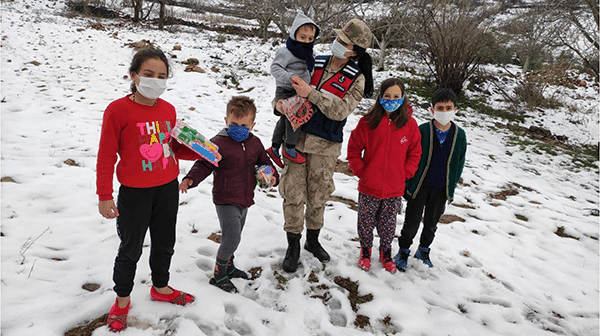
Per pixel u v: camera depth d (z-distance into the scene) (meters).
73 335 2.31
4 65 8.98
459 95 11.73
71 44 12.12
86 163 4.95
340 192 5.19
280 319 2.67
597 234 4.96
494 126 10.09
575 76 16.75
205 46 15.69
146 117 2.18
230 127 2.69
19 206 3.74
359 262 3.47
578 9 10.48
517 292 3.47
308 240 3.53
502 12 12.95
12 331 2.27
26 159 4.79
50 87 8.02
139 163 2.18
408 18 12.84
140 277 2.87
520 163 7.73
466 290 3.37
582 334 3.02
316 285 3.17
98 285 2.79
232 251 2.77
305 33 2.90
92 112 6.98
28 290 2.63
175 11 26.05
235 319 2.64
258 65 13.06
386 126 3.13
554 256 4.26
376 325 2.82
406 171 3.22
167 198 2.34
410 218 3.38
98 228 3.57
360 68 3.08
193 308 2.63
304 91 2.82
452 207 5.25
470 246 4.20
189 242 3.49
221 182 2.68
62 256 3.10
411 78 12.66
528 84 13.04
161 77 2.11
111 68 10.33
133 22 20.27
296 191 3.17
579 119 11.77
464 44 10.93
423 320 2.90
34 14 18.19
